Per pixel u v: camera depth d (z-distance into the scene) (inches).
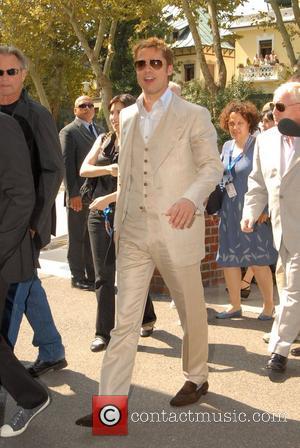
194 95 842.2
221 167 151.6
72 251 283.4
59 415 158.7
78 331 224.1
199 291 158.1
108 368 150.6
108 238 197.9
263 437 146.9
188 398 163.2
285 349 182.2
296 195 182.9
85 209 280.2
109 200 190.9
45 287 285.1
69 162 281.0
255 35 1696.6
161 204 151.0
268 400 167.3
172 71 153.9
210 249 282.0
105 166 203.0
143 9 775.1
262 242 228.4
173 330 225.1
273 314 237.5
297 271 183.0
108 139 206.8
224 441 145.0
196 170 153.3
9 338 156.9
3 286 144.0
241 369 188.9
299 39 1622.8
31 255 147.9
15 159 139.9
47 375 184.4
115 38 1385.3
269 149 190.2
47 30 960.9
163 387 175.3
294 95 164.4
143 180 152.0
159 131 150.1
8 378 145.6
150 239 152.3
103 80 895.7
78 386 176.7
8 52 155.9
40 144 153.6
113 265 199.9
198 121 150.5
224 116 233.6
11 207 141.5
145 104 153.9
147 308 215.8
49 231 154.8
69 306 255.6
